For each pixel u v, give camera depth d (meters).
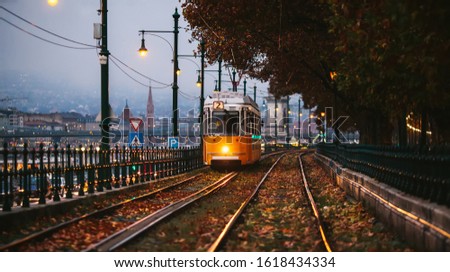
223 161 38.84
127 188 23.08
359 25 12.30
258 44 35.84
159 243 12.41
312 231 14.06
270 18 28.84
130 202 19.67
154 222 14.58
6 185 13.86
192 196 22.80
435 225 9.93
